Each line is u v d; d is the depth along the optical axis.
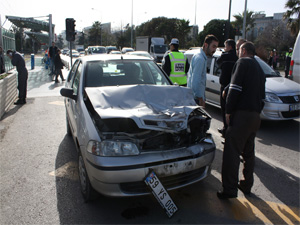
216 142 5.38
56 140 5.31
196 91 4.43
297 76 8.95
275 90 6.10
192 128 3.25
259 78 3.12
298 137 5.74
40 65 26.38
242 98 3.07
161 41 29.81
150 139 3.00
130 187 2.80
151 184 2.75
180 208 3.16
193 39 50.09
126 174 2.71
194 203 3.27
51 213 3.03
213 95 7.58
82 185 3.30
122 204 3.22
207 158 3.11
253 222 2.94
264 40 34.44
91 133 2.91
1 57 12.77
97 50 34.59
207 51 4.39
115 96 3.28
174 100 3.39
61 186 3.61
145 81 4.13
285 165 4.39
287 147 5.18
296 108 6.00
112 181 2.71
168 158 2.82
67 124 5.39
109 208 3.14
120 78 4.05
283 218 3.02
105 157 2.72
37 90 11.11
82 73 4.01
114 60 4.38
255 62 3.14
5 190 3.50
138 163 2.72
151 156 2.79
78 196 3.38
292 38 33.44
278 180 3.90
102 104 3.12
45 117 6.99
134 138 2.91
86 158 2.91
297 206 3.26
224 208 3.18
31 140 5.31
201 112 3.55
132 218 2.96
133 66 4.31
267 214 3.09
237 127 3.07
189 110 3.12
